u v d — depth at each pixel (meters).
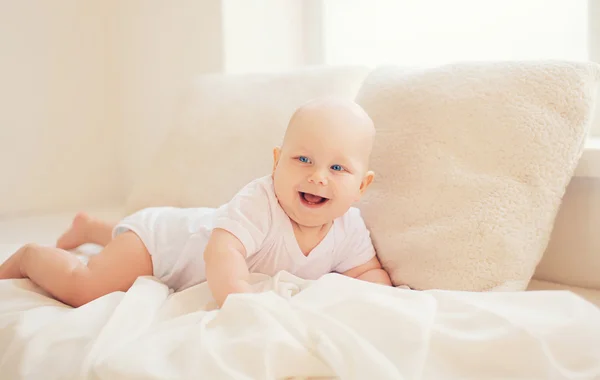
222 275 0.89
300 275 1.03
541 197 1.00
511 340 0.70
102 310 0.86
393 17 1.82
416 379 0.67
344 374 0.67
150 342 0.72
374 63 1.87
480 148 1.04
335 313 0.76
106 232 1.27
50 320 0.86
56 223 1.72
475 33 1.66
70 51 2.03
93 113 2.09
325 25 1.93
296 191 0.94
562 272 1.16
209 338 0.72
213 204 1.36
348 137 0.93
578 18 1.46
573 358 0.70
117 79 2.12
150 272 1.06
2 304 0.93
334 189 0.93
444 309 0.79
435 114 1.10
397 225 1.07
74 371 0.72
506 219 0.99
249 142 1.38
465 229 1.00
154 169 1.50
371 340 0.73
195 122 1.49
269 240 0.98
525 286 0.98
